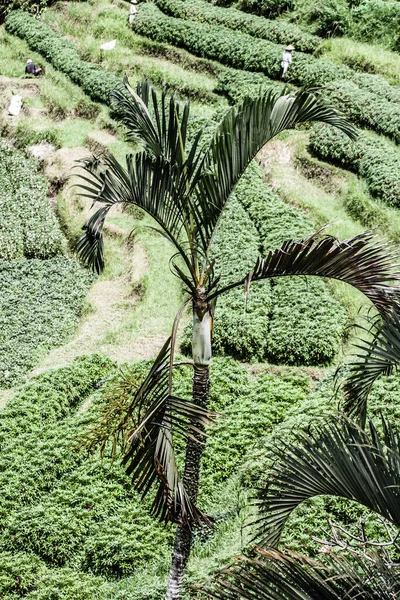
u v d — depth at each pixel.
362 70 28.58
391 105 25.08
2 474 14.92
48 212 26.97
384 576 6.52
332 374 16.77
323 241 7.70
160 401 7.20
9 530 13.68
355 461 6.42
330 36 31.11
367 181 22.52
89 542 13.34
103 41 36.00
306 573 6.37
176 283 21.88
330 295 19.27
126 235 24.55
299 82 28.33
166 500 7.23
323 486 6.73
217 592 6.52
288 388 16.30
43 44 36.81
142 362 18.31
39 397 17.11
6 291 22.95
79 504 14.06
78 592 12.48
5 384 19.31
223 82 29.88
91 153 29.89
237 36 31.73
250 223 22.50
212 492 14.06
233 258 20.89
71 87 34.00
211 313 8.66
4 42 38.94
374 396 14.52
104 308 21.66
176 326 7.74
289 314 18.33
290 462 6.84
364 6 30.50
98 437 8.92
